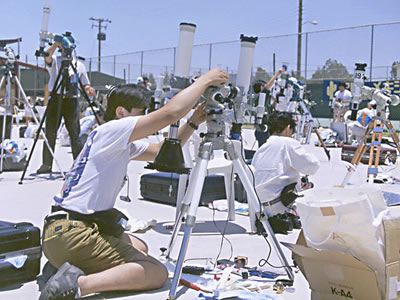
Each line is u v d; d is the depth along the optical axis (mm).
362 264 1925
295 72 16578
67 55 5844
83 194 2318
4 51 6387
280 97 7301
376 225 1926
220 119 2492
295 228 3848
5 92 6938
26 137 12031
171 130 2398
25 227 2619
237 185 4938
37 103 14000
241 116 3074
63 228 2271
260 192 3781
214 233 3748
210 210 4641
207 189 4801
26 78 25891
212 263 2957
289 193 3709
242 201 4926
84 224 2301
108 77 21438
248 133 14492
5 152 6805
